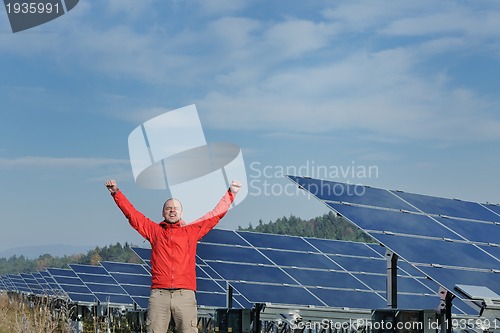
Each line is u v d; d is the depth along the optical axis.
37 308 30.25
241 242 23.77
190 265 12.82
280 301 19.92
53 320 29.66
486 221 18.64
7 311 35.34
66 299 33.94
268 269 22.02
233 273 21.28
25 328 26.02
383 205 17.08
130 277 38.97
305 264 22.73
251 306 22.86
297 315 20.20
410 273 23.17
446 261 15.10
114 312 44.22
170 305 12.65
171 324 22.22
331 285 21.34
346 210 16.17
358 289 21.25
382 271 22.95
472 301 13.98
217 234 24.06
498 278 15.12
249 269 21.81
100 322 37.94
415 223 16.70
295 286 20.88
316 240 25.19
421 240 15.86
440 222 17.25
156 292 12.71
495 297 13.92
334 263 23.17
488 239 17.36
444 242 16.05
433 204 18.47
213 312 28.92
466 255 15.82
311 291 20.72
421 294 21.28
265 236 24.69
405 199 17.91
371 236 15.34
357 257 24.14
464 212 18.61
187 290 12.73
